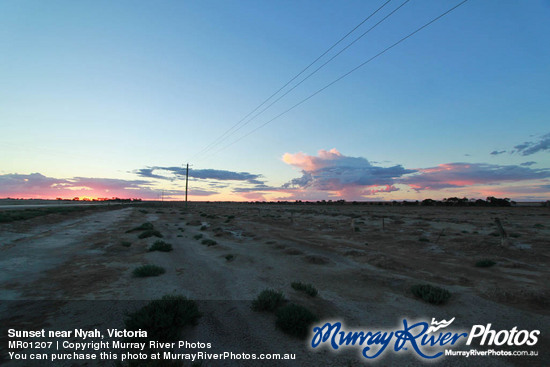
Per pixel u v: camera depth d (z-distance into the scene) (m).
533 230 23.88
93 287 8.20
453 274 10.16
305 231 25.20
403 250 15.55
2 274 9.41
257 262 12.31
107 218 38.28
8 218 21.75
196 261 12.43
